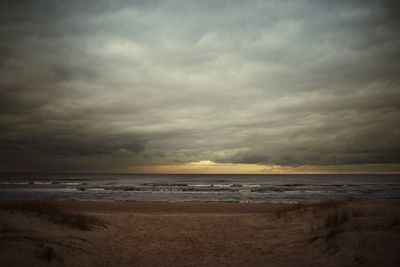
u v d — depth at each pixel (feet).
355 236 29.45
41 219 40.09
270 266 25.93
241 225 46.96
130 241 35.88
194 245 34.24
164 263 27.30
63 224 39.60
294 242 33.76
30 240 30.19
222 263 27.17
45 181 286.66
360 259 25.03
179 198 122.93
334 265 25.07
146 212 68.13
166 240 36.76
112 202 87.92
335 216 38.24
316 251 29.66
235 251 31.35
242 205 82.84
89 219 44.55
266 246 33.04
